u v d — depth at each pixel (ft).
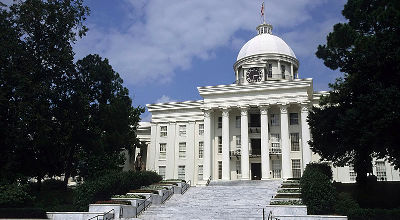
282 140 148.15
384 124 70.38
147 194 90.58
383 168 141.08
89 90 141.08
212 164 160.66
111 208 75.51
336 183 111.24
